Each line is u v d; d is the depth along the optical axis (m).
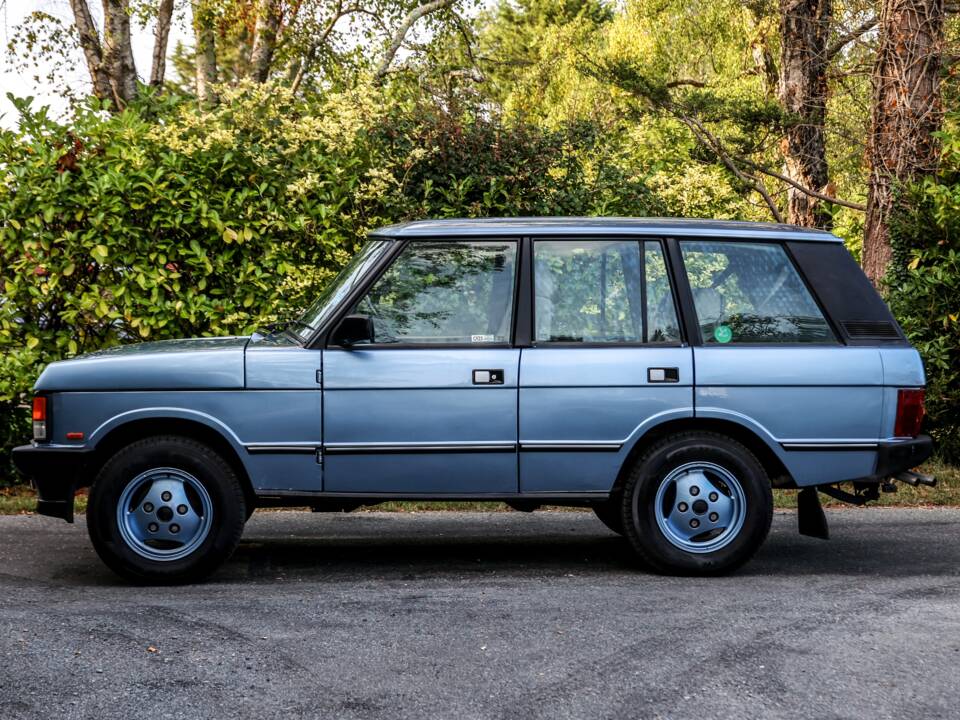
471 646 4.84
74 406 5.94
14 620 5.20
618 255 6.18
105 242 8.89
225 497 5.91
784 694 4.25
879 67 12.07
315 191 9.33
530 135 10.10
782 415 6.08
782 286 6.23
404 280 6.09
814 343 6.18
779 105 14.72
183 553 5.91
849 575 6.30
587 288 6.13
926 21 11.79
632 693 4.25
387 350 6.00
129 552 5.89
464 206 9.75
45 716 3.97
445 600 5.66
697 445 6.06
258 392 5.94
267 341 6.31
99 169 8.88
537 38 47.25
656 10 23.45
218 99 11.29
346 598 5.69
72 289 9.12
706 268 6.21
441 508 8.43
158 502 5.90
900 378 6.14
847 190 21.36
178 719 3.95
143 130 9.26
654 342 6.10
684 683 4.37
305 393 5.95
